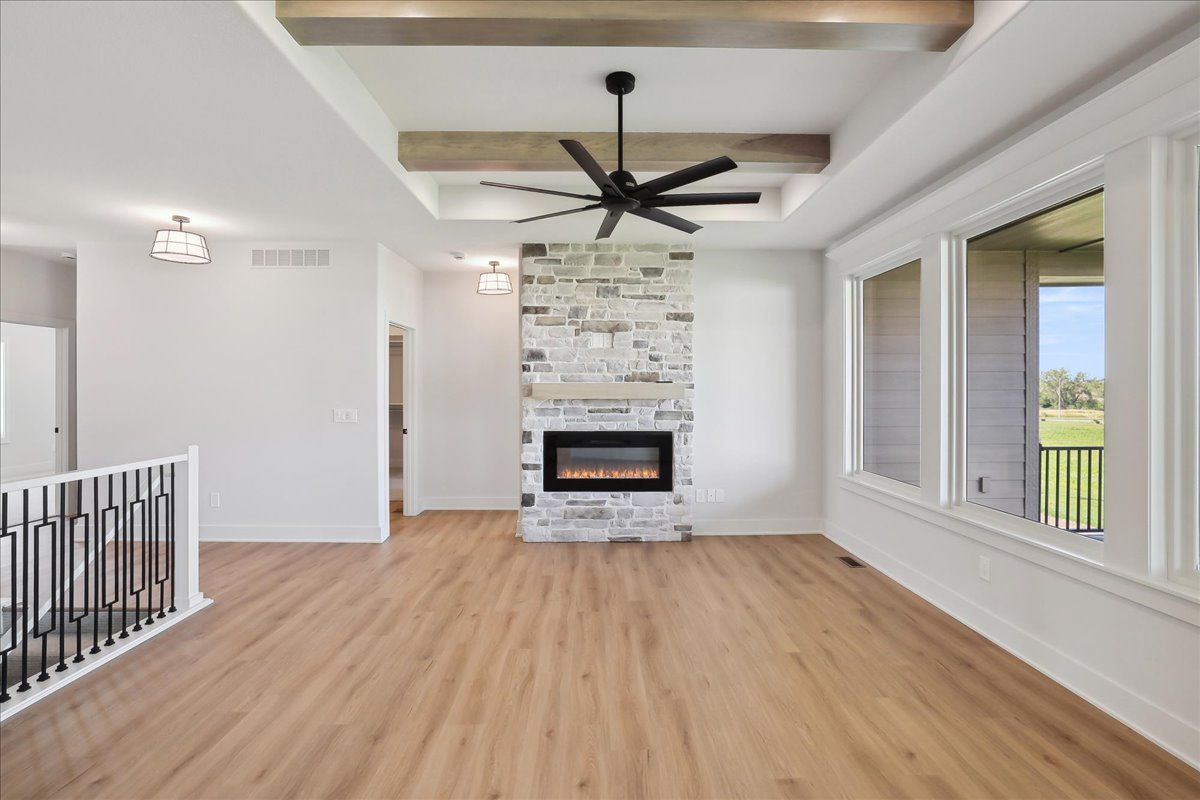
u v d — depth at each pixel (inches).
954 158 121.6
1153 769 77.9
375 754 82.0
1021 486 116.3
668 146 133.9
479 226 175.9
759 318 205.3
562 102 119.9
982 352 129.1
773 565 169.9
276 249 194.5
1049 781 75.9
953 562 131.0
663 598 143.1
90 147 115.3
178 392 194.2
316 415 194.9
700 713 92.1
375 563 171.8
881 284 176.6
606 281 196.9
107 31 76.5
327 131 108.3
